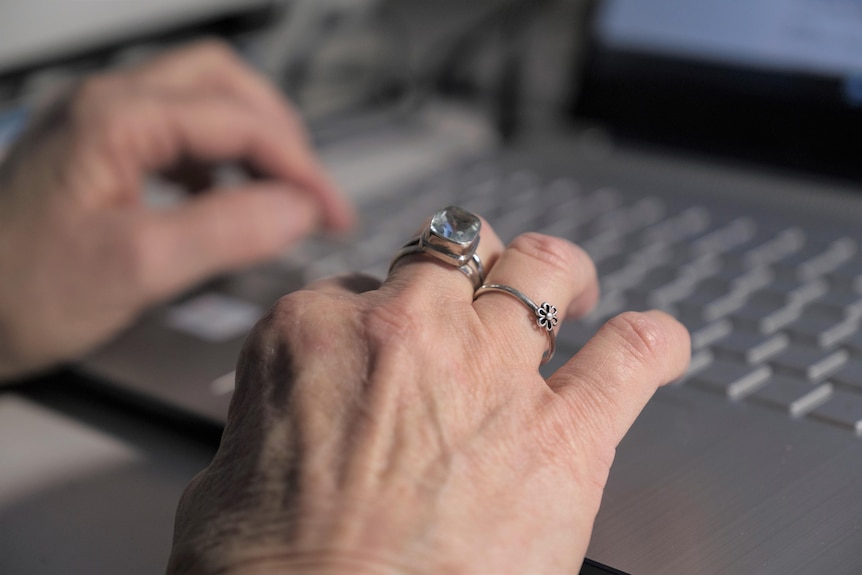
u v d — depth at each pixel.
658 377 0.39
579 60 0.67
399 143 0.71
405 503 0.36
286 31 0.78
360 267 0.52
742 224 0.53
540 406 0.38
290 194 0.53
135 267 0.48
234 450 0.37
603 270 0.50
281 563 0.35
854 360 0.44
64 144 0.50
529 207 0.56
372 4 0.83
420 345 0.38
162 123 0.52
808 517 0.38
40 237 0.49
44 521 0.41
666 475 0.40
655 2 0.63
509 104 0.75
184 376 0.46
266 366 0.38
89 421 0.46
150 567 0.39
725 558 0.37
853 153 0.56
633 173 0.60
